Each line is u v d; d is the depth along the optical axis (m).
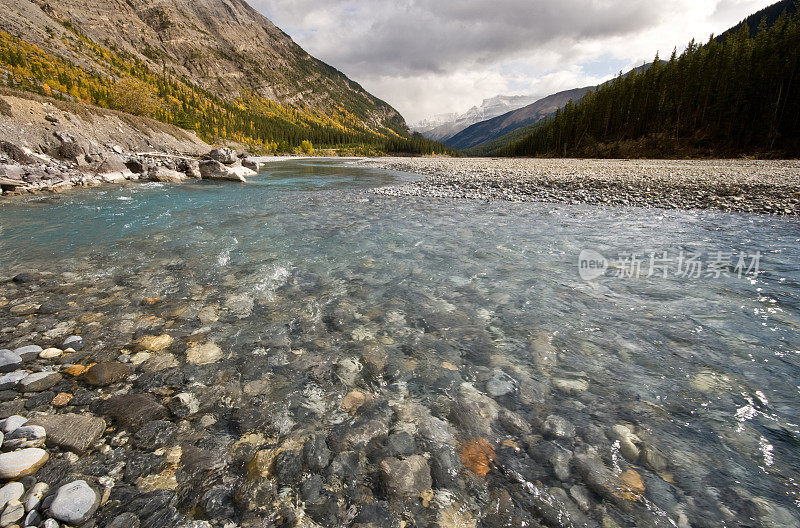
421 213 11.65
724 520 1.91
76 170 19.20
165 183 20.34
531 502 2.04
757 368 3.30
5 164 15.58
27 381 3.01
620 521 1.92
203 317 4.30
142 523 1.89
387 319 4.34
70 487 2.03
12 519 1.87
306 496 2.08
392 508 2.02
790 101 43.72
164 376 3.16
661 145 55.59
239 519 1.94
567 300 4.94
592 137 69.75
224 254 6.86
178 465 2.27
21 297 4.78
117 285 5.26
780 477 2.16
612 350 3.66
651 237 8.55
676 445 2.42
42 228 8.70
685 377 3.19
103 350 3.56
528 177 21.16
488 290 5.28
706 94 53.97
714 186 15.16
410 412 2.77
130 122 32.62
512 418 2.71
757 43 52.66
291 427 2.61
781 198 12.82
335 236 8.43
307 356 3.53
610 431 2.56
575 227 9.62
